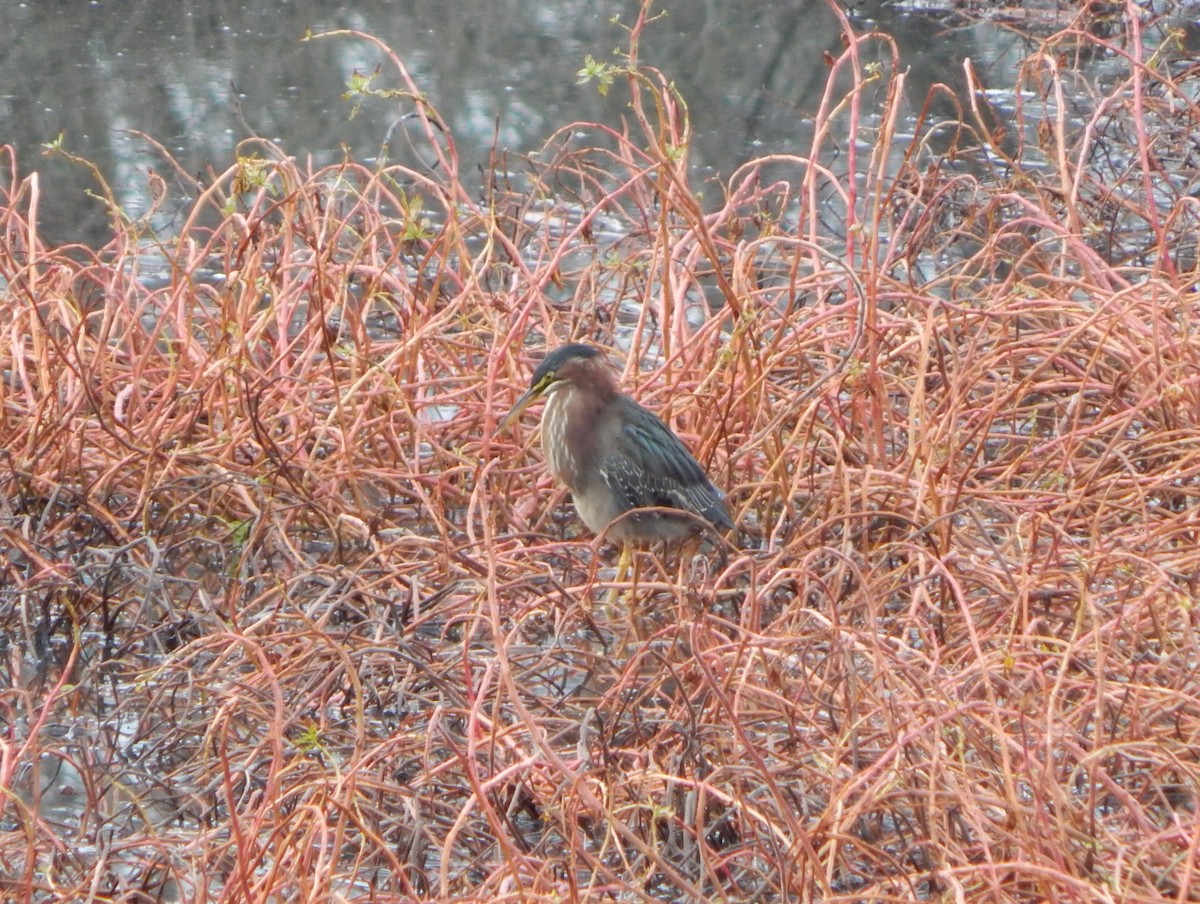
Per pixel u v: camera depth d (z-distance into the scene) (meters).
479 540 11.18
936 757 7.42
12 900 7.66
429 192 20.78
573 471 11.62
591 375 11.45
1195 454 11.57
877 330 12.51
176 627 10.40
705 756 8.57
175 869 7.79
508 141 23.59
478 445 12.85
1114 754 8.11
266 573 11.17
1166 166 20.44
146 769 9.12
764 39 29.20
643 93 26.06
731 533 11.70
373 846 8.26
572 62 27.91
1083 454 12.83
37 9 30.59
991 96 24.91
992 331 14.41
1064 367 13.52
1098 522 10.58
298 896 7.58
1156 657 9.41
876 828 8.20
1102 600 10.05
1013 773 8.02
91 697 10.00
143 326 16.23
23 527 10.98
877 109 24.70
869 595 8.80
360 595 10.74
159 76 26.70
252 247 15.14
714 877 7.46
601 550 12.31
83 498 11.36
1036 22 28.39
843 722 8.47
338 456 12.43
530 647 9.97
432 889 7.91
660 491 11.43
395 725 9.39
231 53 28.19
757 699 8.99
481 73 27.16
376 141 23.62
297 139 23.72
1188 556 10.26
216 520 12.05
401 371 13.34
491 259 14.72
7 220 14.70
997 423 13.88
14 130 23.69
